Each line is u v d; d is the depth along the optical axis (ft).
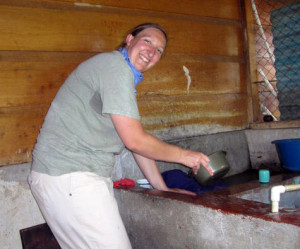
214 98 9.91
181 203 5.02
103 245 4.62
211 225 4.64
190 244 4.97
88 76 4.61
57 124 4.69
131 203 5.95
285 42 10.43
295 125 9.61
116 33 7.79
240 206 4.57
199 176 6.84
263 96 11.41
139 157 6.19
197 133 9.46
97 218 4.60
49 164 4.60
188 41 9.30
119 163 7.74
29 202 6.48
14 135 6.39
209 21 9.84
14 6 6.36
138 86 8.21
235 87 10.54
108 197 4.80
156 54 5.25
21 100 6.46
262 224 4.01
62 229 4.77
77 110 4.64
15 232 6.30
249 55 10.74
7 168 6.22
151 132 8.45
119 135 4.53
